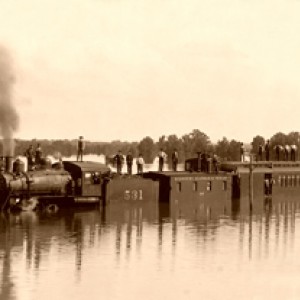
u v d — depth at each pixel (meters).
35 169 117.56
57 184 115.62
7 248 81.81
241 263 76.44
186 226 101.69
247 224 105.00
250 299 63.53
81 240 87.81
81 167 119.94
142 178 130.62
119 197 126.38
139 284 67.12
